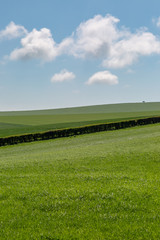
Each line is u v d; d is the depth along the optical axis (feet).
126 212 30.66
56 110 516.32
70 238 25.35
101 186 39.96
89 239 25.00
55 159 70.13
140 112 363.35
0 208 33.42
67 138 163.94
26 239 25.45
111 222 28.32
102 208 32.01
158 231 25.82
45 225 28.30
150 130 154.92
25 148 134.62
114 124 189.98
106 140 131.13
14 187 42.24
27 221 29.45
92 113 394.93
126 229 26.53
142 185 39.68
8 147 147.54
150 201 33.06
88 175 48.06
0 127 247.50
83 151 86.33
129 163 58.70
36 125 248.93
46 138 167.32
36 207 33.27
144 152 69.41
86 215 30.30
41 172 54.24
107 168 54.90
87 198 35.24
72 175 49.11
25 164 64.54
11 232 26.89
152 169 52.16
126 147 85.30
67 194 36.76
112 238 25.07
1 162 75.05
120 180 43.75
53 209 32.48
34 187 41.42
